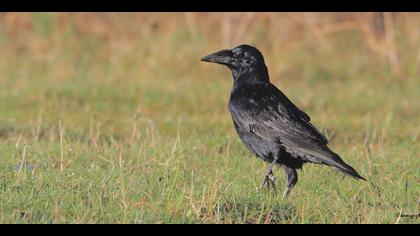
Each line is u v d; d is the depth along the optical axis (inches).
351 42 951.0
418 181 439.8
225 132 564.1
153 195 378.3
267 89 433.7
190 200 349.7
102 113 698.2
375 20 948.6
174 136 573.6
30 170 424.2
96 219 336.2
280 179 442.9
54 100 745.0
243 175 442.9
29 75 878.4
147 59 888.9
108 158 466.3
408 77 882.8
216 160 466.0
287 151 410.6
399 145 556.4
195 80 855.1
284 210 366.6
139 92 783.7
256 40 935.7
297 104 760.3
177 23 936.9
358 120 677.3
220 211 355.6
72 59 908.6
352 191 407.8
